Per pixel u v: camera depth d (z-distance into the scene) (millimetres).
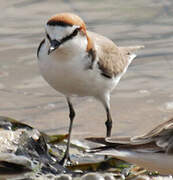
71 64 11102
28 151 10391
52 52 10969
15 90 15297
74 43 10883
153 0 21453
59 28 10711
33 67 16609
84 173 10547
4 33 18938
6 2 21578
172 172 9062
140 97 14875
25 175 9891
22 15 20406
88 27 19031
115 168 10867
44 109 14227
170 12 20344
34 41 18281
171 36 18484
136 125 13352
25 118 13641
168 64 16703
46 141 11781
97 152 8961
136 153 8922
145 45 17828
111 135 12836
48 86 15672
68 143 11453
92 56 11328
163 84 15586
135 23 19531
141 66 16719
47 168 10375
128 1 21422
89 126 13344
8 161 9984
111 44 12453
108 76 11719
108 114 12219
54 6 21141
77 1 21594
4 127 10867
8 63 16797
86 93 11797
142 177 9859
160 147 8938
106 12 20484
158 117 13727
